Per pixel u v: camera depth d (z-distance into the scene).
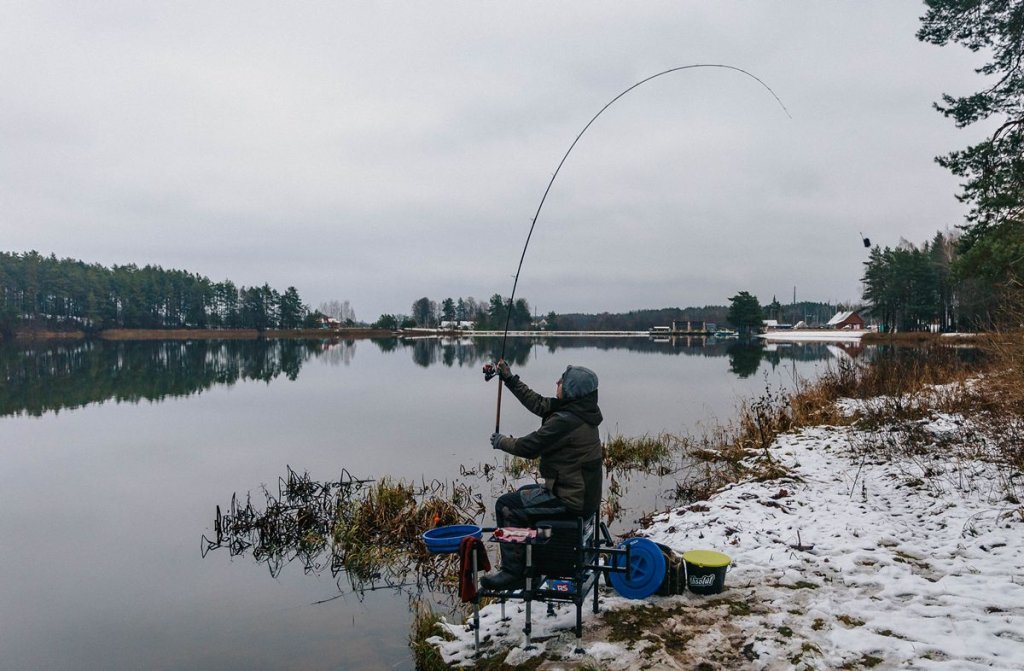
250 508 8.75
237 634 5.52
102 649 5.28
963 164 16.62
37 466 12.25
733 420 15.85
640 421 16.33
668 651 3.97
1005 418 8.73
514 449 4.11
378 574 6.88
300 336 113.25
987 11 14.83
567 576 4.05
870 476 8.18
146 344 73.75
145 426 16.81
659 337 108.44
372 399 22.48
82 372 34.38
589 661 3.86
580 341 87.31
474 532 4.76
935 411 11.36
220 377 31.55
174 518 9.02
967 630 3.96
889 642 3.88
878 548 5.62
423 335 122.94
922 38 16.02
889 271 62.97
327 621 5.74
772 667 3.72
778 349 55.31
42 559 7.43
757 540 6.03
